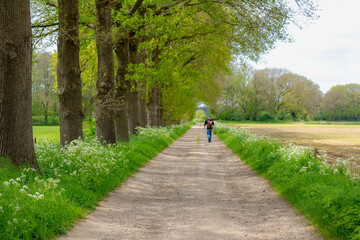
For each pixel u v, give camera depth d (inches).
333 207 199.6
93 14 546.9
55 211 188.9
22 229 157.5
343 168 280.8
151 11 559.5
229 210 247.8
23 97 250.5
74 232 181.9
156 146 674.2
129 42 672.4
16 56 245.1
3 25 240.2
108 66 492.7
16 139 245.3
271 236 185.5
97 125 497.0
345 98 5009.8
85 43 599.8
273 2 563.5
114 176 335.9
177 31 650.2
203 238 182.1
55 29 545.6
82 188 259.9
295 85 3981.3
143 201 275.4
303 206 231.0
